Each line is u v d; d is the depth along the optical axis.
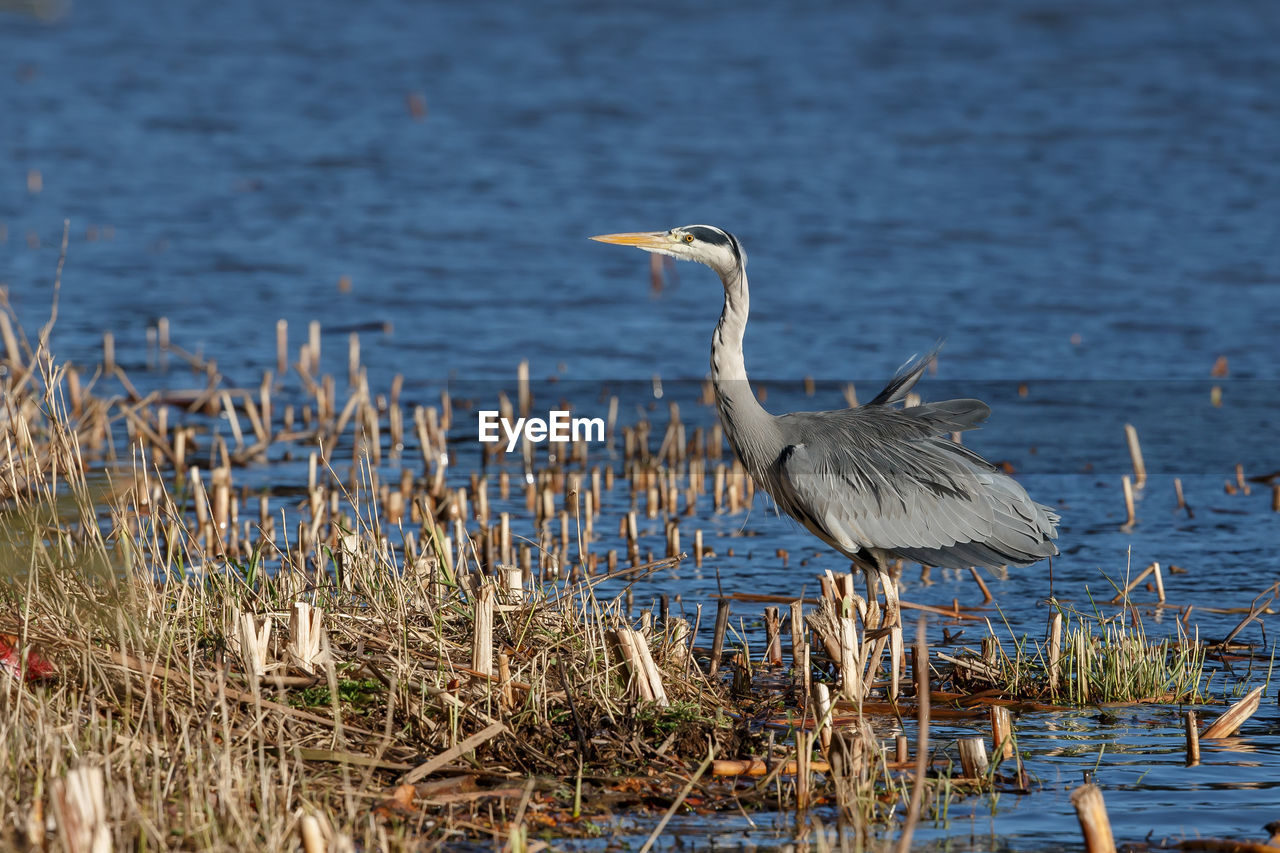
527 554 12.41
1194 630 11.51
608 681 8.85
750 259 29.69
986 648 10.39
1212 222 32.97
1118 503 15.91
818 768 8.27
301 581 9.96
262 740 7.48
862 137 42.25
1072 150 40.69
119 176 36.41
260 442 16.88
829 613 10.03
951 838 7.49
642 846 7.31
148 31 59.09
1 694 7.67
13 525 9.10
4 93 46.50
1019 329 24.56
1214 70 51.81
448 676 8.63
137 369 20.88
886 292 27.09
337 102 46.59
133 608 8.45
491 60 53.88
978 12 64.25
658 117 44.72
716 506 15.63
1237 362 22.62
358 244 30.50
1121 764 8.60
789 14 63.91
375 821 7.34
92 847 6.15
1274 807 7.91
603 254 30.19
